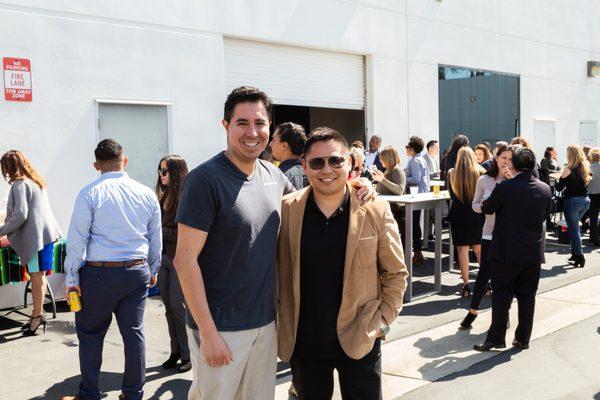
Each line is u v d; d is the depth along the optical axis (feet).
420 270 28.50
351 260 9.20
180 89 26.03
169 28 25.54
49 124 22.16
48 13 21.99
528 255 16.19
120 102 24.03
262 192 9.02
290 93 31.45
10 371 15.90
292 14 30.60
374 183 27.22
